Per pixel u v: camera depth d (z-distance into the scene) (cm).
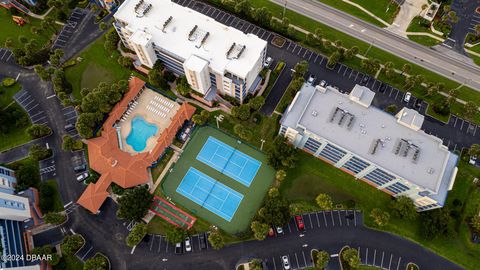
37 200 14300
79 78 16788
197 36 15112
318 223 13975
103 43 17538
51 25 17538
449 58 17175
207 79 15112
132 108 16062
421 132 13288
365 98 13575
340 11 18262
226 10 18225
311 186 14562
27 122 15800
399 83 16512
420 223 13900
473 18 18100
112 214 14188
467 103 15100
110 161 14275
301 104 14162
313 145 14212
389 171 12675
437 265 13338
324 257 12725
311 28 17862
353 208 14175
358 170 14125
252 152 15262
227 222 14062
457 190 14412
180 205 14362
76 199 14438
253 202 14400
